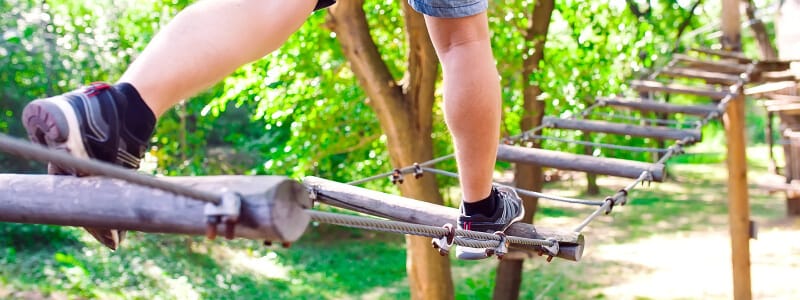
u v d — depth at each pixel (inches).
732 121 375.9
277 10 55.1
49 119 46.2
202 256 543.8
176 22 53.3
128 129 49.9
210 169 529.7
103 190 47.1
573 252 100.4
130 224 46.6
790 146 636.7
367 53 325.7
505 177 876.6
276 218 44.0
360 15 326.0
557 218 757.3
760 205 762.2
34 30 479.5
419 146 330.3
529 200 398.6
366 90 331.9
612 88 423.5
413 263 346.9
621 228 701.9
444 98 78.1
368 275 574.9
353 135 416.8
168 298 447.5
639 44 453.4
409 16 326.6
